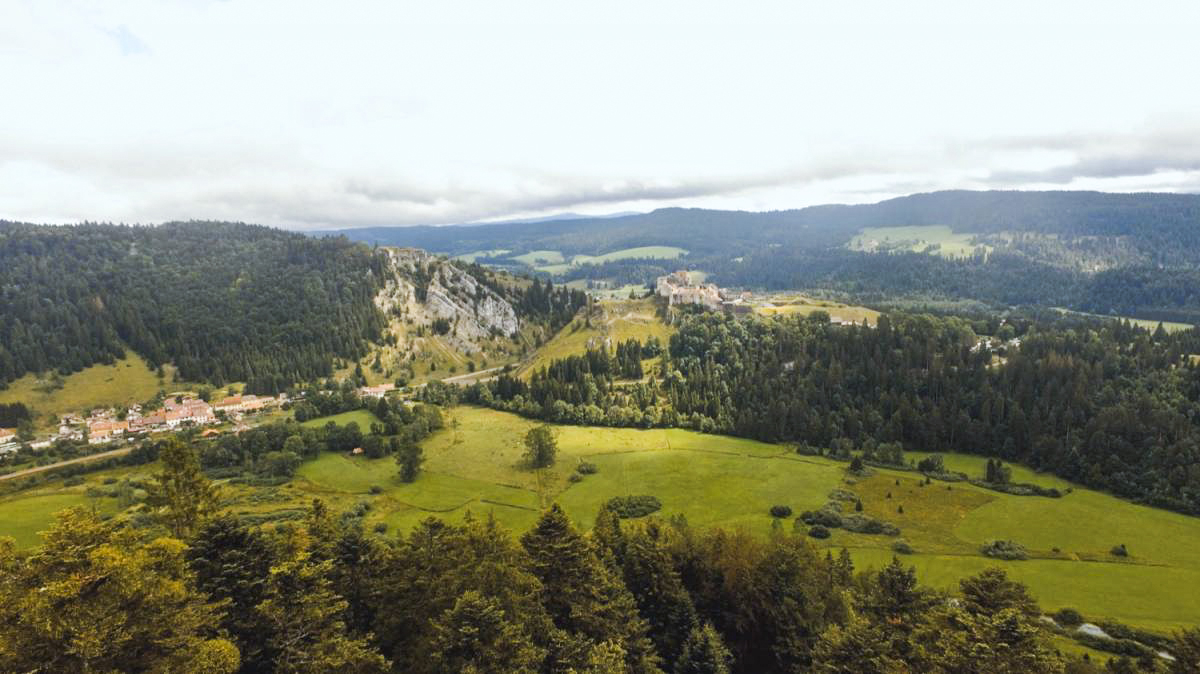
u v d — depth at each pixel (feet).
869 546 345.10
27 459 558.97
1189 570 316.60
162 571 144.66
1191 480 398.21
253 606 154.92
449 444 558.15
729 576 225.56
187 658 123.24
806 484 444.96
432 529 202.49
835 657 168.04
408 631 180.86
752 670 213.46
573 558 197.67
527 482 460.96
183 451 212.23
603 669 146.92
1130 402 487.61
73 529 127.13
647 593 215.51
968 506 402.93
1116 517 383.04
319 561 185.16
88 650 108.17
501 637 152.46
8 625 109.50
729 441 553.64
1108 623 258.57
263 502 431.02
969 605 162.81
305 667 141.18
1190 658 166.81
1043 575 310.65
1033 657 136.67
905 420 532.32
